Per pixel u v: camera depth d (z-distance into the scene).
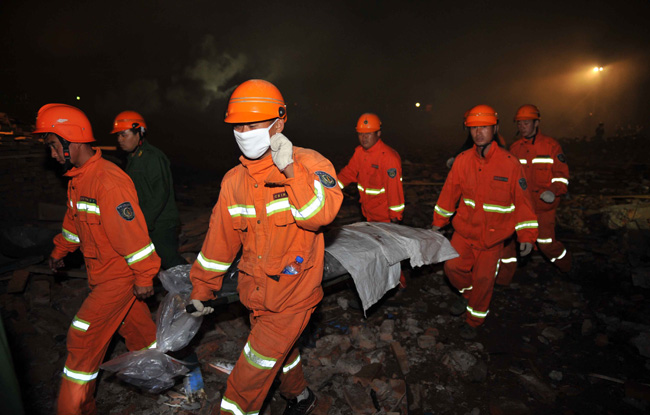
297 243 1.94
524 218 3.20
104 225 2.12
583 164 12.67
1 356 0.99
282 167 1.62
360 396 2.68
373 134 3.93
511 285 4.44
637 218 5.81
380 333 3.43
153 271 2.25
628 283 4.36
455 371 3.05
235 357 3.09
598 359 3.21
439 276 4.58
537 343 3.44
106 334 2.26
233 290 2.35
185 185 9.81
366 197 4.19
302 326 2.03
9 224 5.12
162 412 2.54
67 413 2.15
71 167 2.24
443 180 10.20
